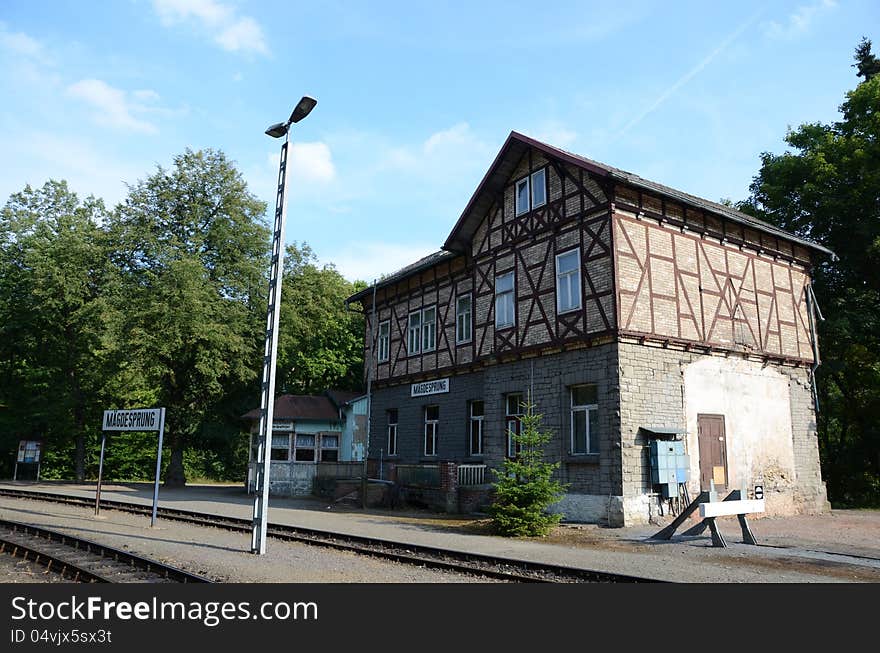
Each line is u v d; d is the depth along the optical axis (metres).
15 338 36.97
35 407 37.44
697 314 18.11
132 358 30.20
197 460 44.38
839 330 24.33
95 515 17.42
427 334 25.42
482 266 21.50
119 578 9.09
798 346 21.08
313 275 37.94
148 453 43.94
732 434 18.39
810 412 20.97
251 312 33.56
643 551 11.95
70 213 39.69
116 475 43.59
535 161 19.62
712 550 11.98
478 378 22.20
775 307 20.61
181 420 34.28
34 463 36.31
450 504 19.44
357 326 45.16
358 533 14.38
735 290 19.39
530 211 19.56
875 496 25.92
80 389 36.50
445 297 24.50
